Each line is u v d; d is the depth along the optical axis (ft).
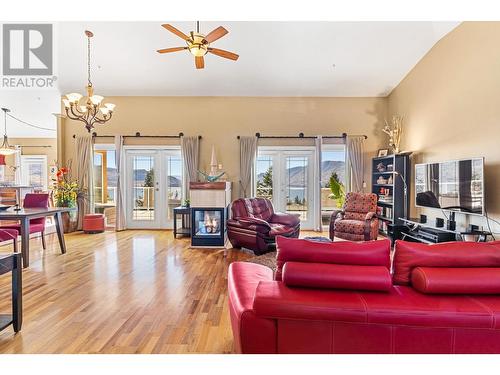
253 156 22.04
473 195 12.63
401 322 4.78
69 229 21.38
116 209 22.08
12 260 7.36
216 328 7.80
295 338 5.04
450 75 15.42
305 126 22.33
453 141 15.24
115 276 11.91
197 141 22.02
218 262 13.96
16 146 30.42
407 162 18.98
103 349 6.79
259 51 17.56
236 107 22.33
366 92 21.88
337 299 5.00
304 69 19.26
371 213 16.81
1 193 21.75
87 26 15.76
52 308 8.97
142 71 19.47
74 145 22.50
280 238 5.91
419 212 18.53
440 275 5.12
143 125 22.35
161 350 6.75
